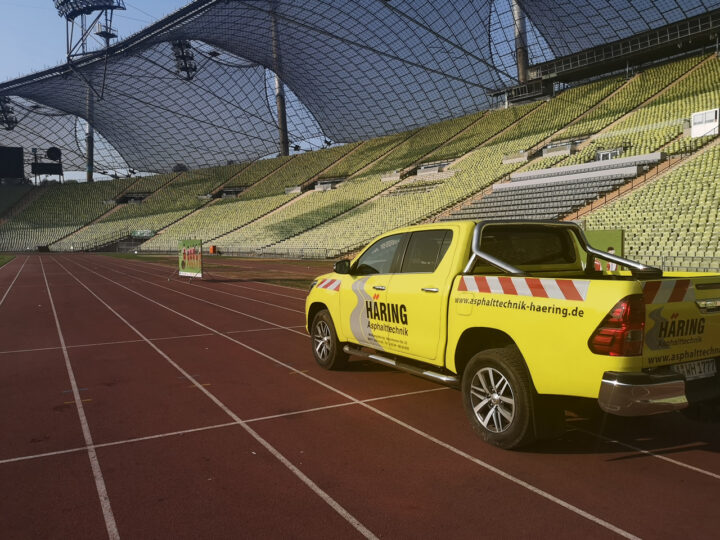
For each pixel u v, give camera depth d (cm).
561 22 5125
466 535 300
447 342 479
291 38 5962
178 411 533
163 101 7856
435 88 6619
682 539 294
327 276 697
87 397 584
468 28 5366
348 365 714
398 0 4791
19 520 322
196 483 371
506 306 420
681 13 4331
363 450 429
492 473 383
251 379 655
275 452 426
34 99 7975
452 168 5222
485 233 499
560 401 406
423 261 530
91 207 8675
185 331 1018
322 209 5850
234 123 8606
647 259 2195
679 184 2758
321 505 338
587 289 370
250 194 7394
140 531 308
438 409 534
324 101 7775
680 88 4184
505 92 5894
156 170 10388
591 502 338
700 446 433
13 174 8769
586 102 4978
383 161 6425
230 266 3531
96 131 9788
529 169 4247
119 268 3428
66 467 400
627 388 346
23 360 771
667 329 374
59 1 6066
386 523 315
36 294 1761
